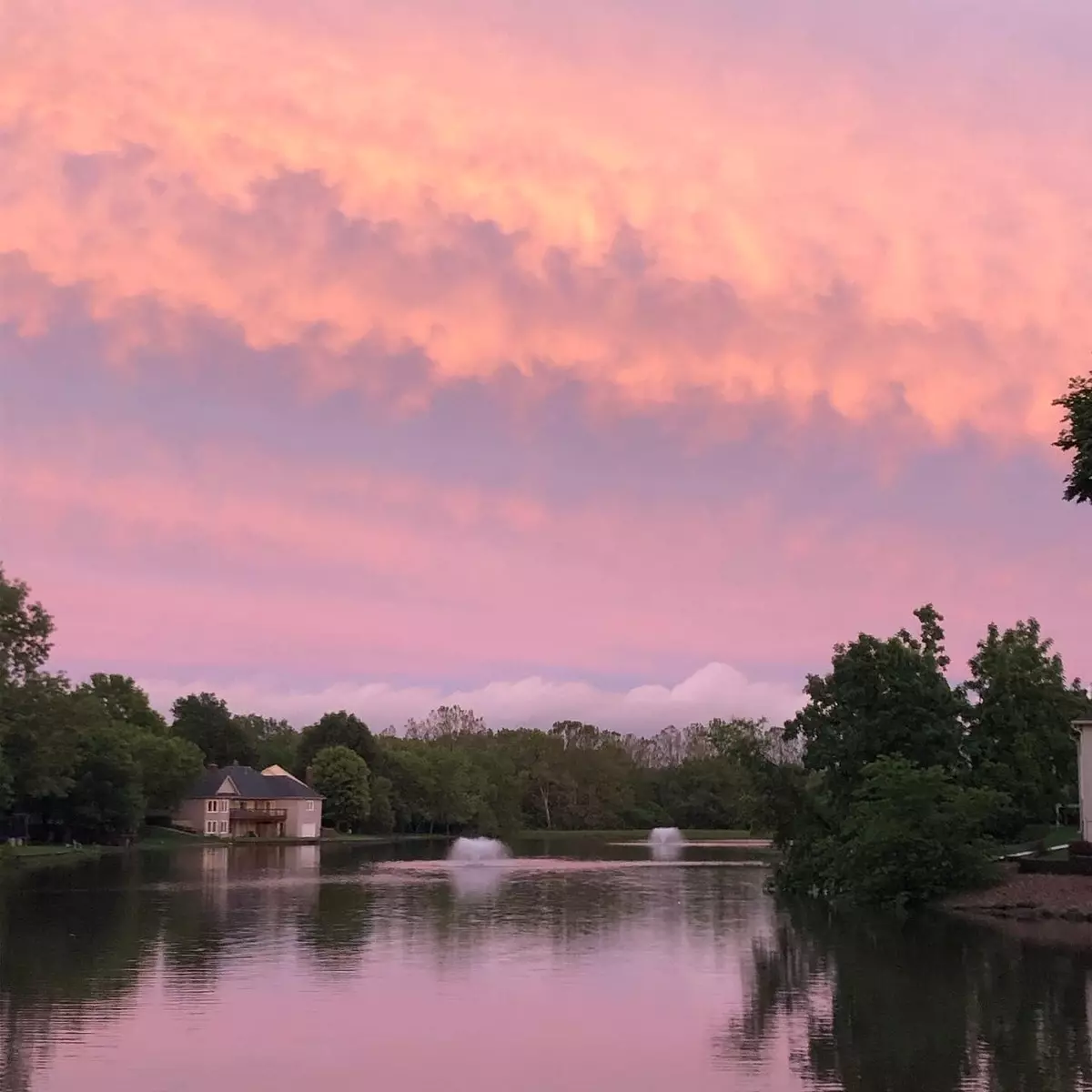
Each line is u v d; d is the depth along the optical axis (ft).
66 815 327.88
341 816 467.93
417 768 497.46
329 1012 71.72
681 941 108.78
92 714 301.02
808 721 172.45
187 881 188.75
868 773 148.66
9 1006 72.13
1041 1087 53.72
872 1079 55.26
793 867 164.14
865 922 126.11
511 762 591.78
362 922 122.93
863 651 169.27
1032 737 177.68
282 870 223.92
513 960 95.20
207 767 481.87
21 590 275.59
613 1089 53.72
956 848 140.26
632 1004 75.61
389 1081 55.01
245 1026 66.85
